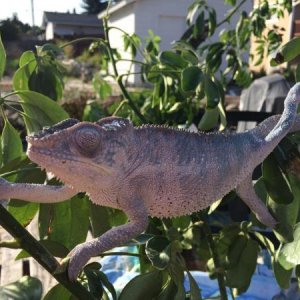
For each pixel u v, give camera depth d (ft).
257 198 0.99
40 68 1.33
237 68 2.54
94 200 0.72
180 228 1.33
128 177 0.69
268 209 1.01
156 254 0.91
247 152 0.79
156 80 1.87
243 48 2.72
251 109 3.40
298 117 0.93
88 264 1.00
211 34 2.29
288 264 0.94
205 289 1.69
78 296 0.81
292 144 1.01
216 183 0.75
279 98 3.10
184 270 1.00
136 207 0.70
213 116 1.29
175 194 0.73
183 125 1.92
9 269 2.33
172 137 0.72
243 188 0.95
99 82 2.53
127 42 2.54
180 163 0.72
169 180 0.71
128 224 0.71
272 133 0.83
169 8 12.86
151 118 1.83
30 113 1.07
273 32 3.04
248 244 1.22
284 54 1.01
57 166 0.63
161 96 1.82
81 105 5.95
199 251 1.40
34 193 0.73
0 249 2.60
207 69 1.51
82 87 11.32
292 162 1.01
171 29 13.03
